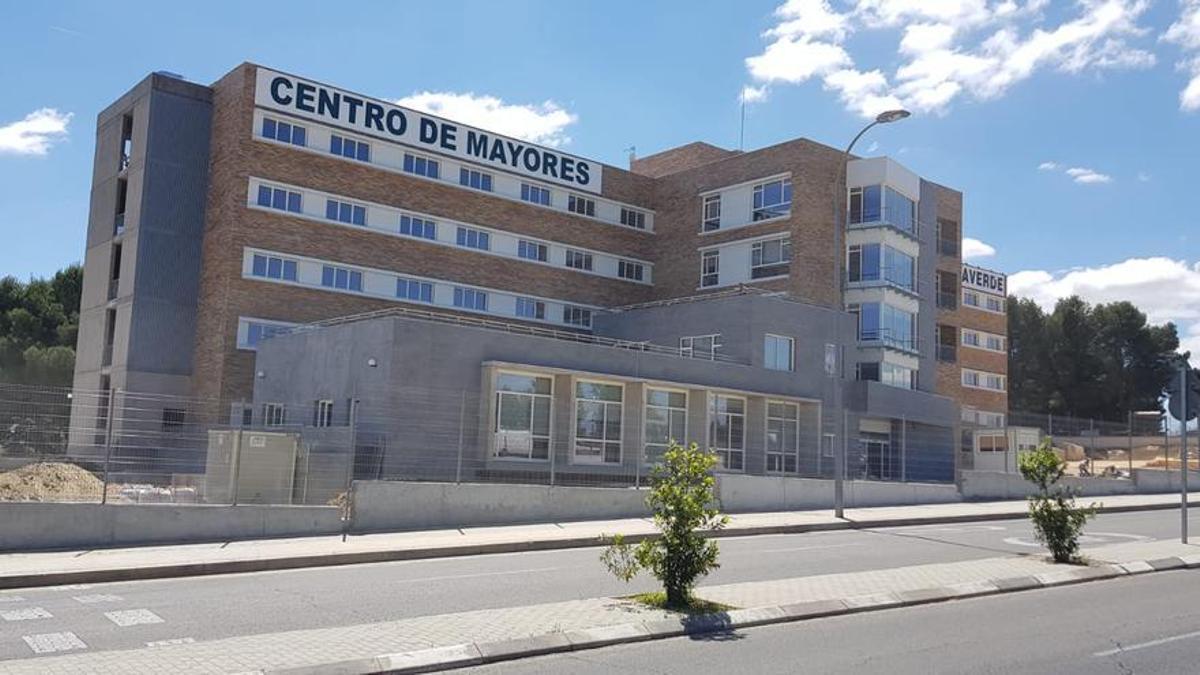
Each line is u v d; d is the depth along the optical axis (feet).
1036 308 297.33
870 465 127.44
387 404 92.38
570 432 101.91
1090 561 49.83
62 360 201.05
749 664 27.45
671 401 112.57
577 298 161.17
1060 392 289.12
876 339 145.48
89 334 145.59
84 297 148.87
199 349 132.67
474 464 93.45
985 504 100.27
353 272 137.59
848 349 136.56
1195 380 61.11
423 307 143.74
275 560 49.67
